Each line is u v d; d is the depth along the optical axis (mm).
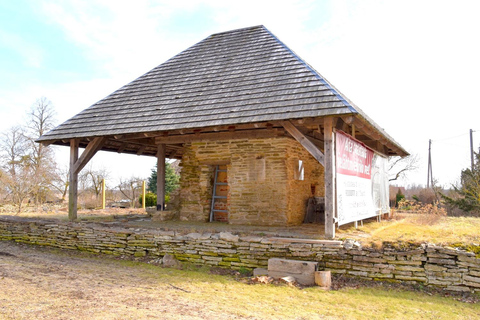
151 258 9570
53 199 29484
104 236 10406
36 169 27188
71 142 11812
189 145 13086
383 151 13898
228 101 9812
